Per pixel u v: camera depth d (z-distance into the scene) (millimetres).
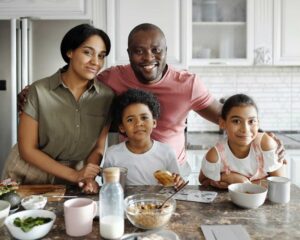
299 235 952
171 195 1196
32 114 1471
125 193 1304
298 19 2744
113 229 939
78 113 1517
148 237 921
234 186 1240
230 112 1416
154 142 1610
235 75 3115
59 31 2498
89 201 1041
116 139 1880
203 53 2836
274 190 1199
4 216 1011
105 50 1510
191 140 2777
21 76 2449
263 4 2738
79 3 2637
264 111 3148
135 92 1568
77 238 956
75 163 1594
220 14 2846
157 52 1572
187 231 986
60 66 2492
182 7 2682
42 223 956
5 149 2441
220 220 1058
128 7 2658
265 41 2764
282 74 3113
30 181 1529
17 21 2436
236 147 1444
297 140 2725
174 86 1675
